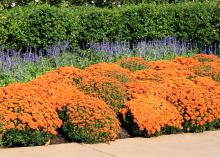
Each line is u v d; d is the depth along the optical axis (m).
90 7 10.26
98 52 9.30
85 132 5.93
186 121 6.63
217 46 11.15
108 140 6.02
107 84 6.70
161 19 10.37
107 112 6.12
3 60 8.24
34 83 6.80
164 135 6.43
